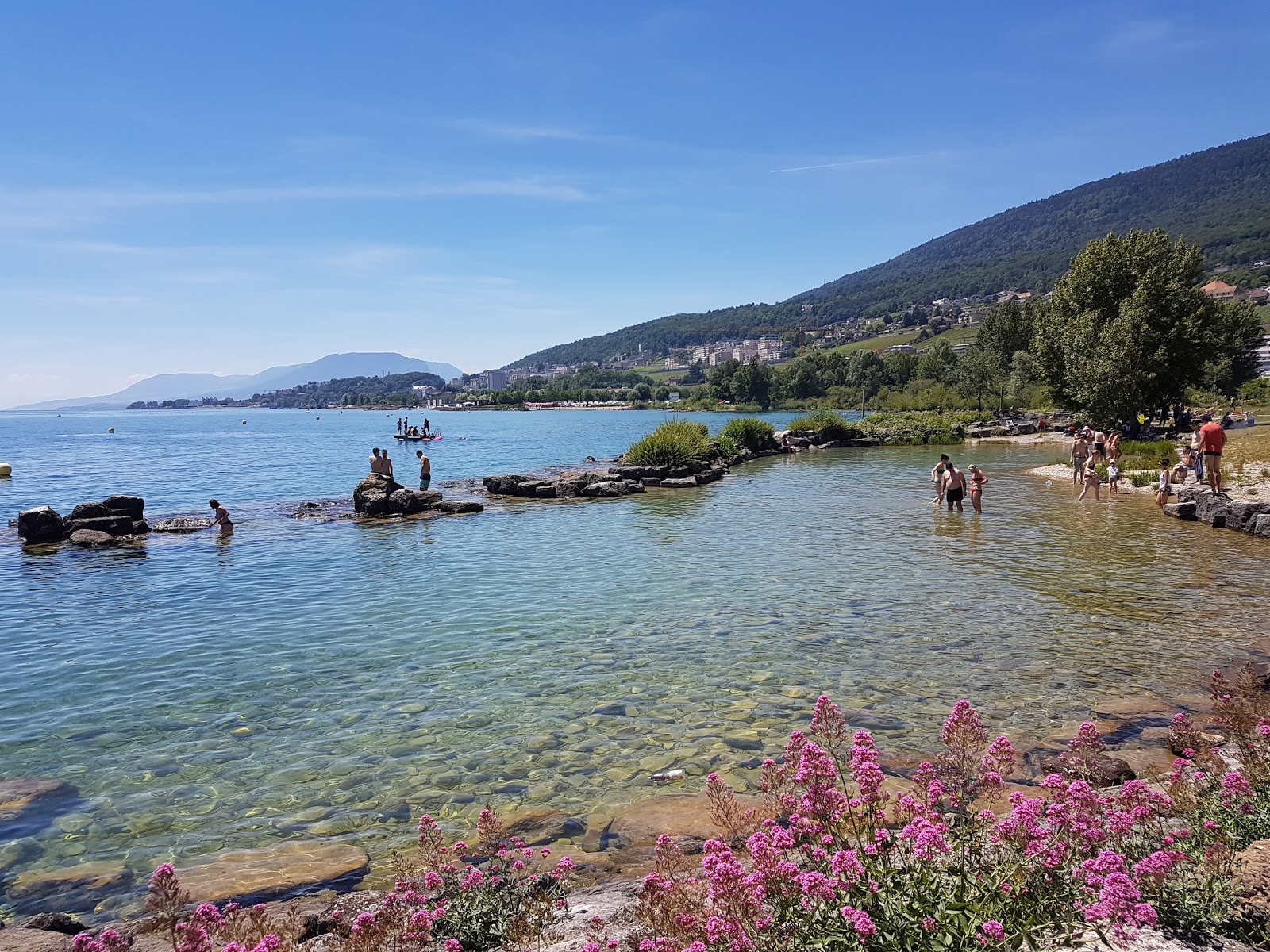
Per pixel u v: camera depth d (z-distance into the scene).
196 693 9.96
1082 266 53.22
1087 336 47.56
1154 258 49.94
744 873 3.87
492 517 26.83
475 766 7.76
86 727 8.90
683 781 7.30
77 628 13.20
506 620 13.17
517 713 9.09
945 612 13.17
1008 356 101.56
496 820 5.48
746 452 50.62
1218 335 52.22
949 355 132.12
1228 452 34.62
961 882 3.67
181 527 25.02
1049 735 8.06
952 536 20.84
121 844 6.46
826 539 20.78
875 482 36.16
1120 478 32.50
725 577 16.34
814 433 60.59
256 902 5.49
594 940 4.29
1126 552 18.22
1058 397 56.19
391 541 22.05
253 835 6.56
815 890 3.45
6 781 7.60
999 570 16.44
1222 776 5.10
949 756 4.83
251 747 8.33
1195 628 12.03
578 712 9.10
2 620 13.82
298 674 10.63
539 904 4.68
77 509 24.81
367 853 6.23
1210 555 17.78
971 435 64.50
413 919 4.15
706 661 10.84
